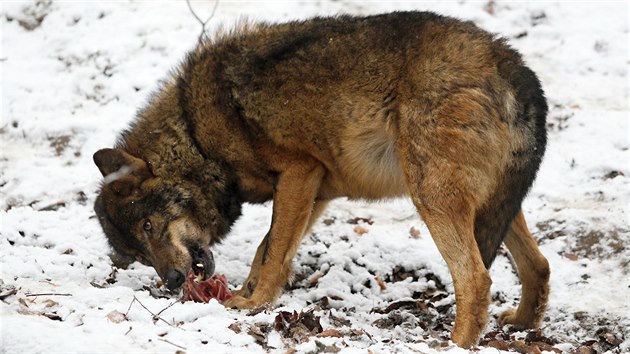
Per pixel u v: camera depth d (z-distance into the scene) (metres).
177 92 12.10
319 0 18.97
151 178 11.89
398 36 11.09
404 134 10.77
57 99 16.80
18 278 11.00
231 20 18.09
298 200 11.66
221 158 11.91
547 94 16.56
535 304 11.58
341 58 11.24
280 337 9.37
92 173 14.92
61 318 9.29
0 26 18.75
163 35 17.92
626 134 15.31
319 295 12.39
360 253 13.31
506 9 18.75
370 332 10.73
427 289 12.73
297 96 11.38
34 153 15.61
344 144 11.38
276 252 11.60
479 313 10.30
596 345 10.82
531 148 10.88
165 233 11.81
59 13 18.77
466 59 10.71
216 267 13.12
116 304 9.73
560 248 13.11
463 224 10.50
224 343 9.00
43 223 13.38
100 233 13.23
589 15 18.50
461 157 10.48
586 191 14.27
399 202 14.73
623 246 12.86
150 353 8.52
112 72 17.27
